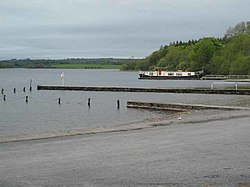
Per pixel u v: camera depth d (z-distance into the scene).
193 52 148.00
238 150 12.20
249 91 66.31
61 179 8.92
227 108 31.98
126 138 15.17
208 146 12.95
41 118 43.47
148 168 9.94
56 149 12.85
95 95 77.12
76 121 40.03
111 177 9.09
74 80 152.00
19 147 13.32
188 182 8.60
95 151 12.38
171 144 13.47
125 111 49.28
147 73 145.38
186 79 132.75
